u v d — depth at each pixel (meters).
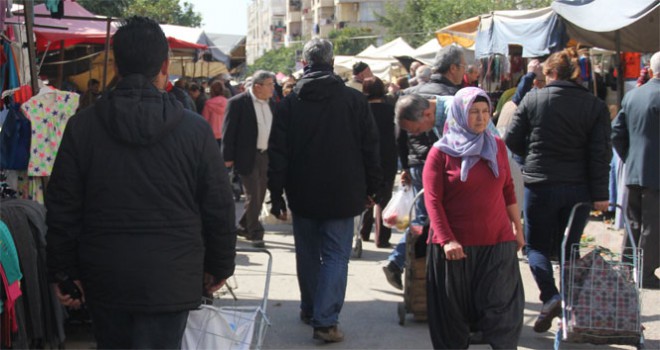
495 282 4.46
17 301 4.98
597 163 5.65
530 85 8.24
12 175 6.33
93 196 3.32
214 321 4.03
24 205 5.13
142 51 3.38
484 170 4.47
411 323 6.33
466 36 14.56
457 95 4.48
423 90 6.24
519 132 5.87
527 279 7.69
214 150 3.42
